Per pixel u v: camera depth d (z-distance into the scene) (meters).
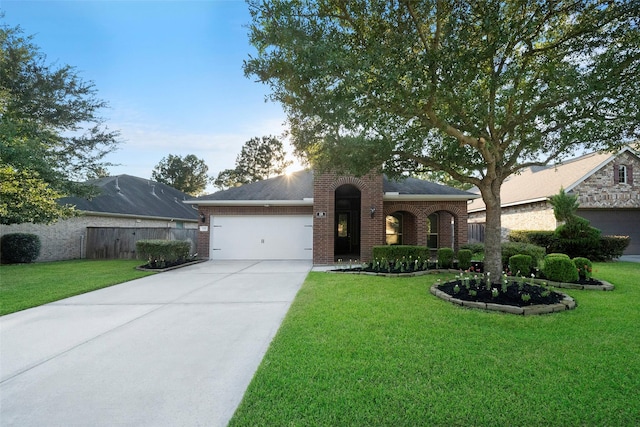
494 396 2.82
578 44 5.57
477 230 19.50
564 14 5.72
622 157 16.53
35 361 3.72
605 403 2.71
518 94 5.92
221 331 4.71
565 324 4.74
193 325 5.00
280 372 3.29
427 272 9.62
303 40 4.79
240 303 6.37
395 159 7.80
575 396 2.81
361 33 5.60
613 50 5.33
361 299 6.36
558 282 7.70
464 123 6.04
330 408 2.67
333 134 6.23
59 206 13.64
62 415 2.67
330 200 12.72
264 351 3.96
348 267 11.23
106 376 3.35
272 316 5.45
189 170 50.19
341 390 2.94
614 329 4.52
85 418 2.62
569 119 5.89
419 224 14.12
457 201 14.12
